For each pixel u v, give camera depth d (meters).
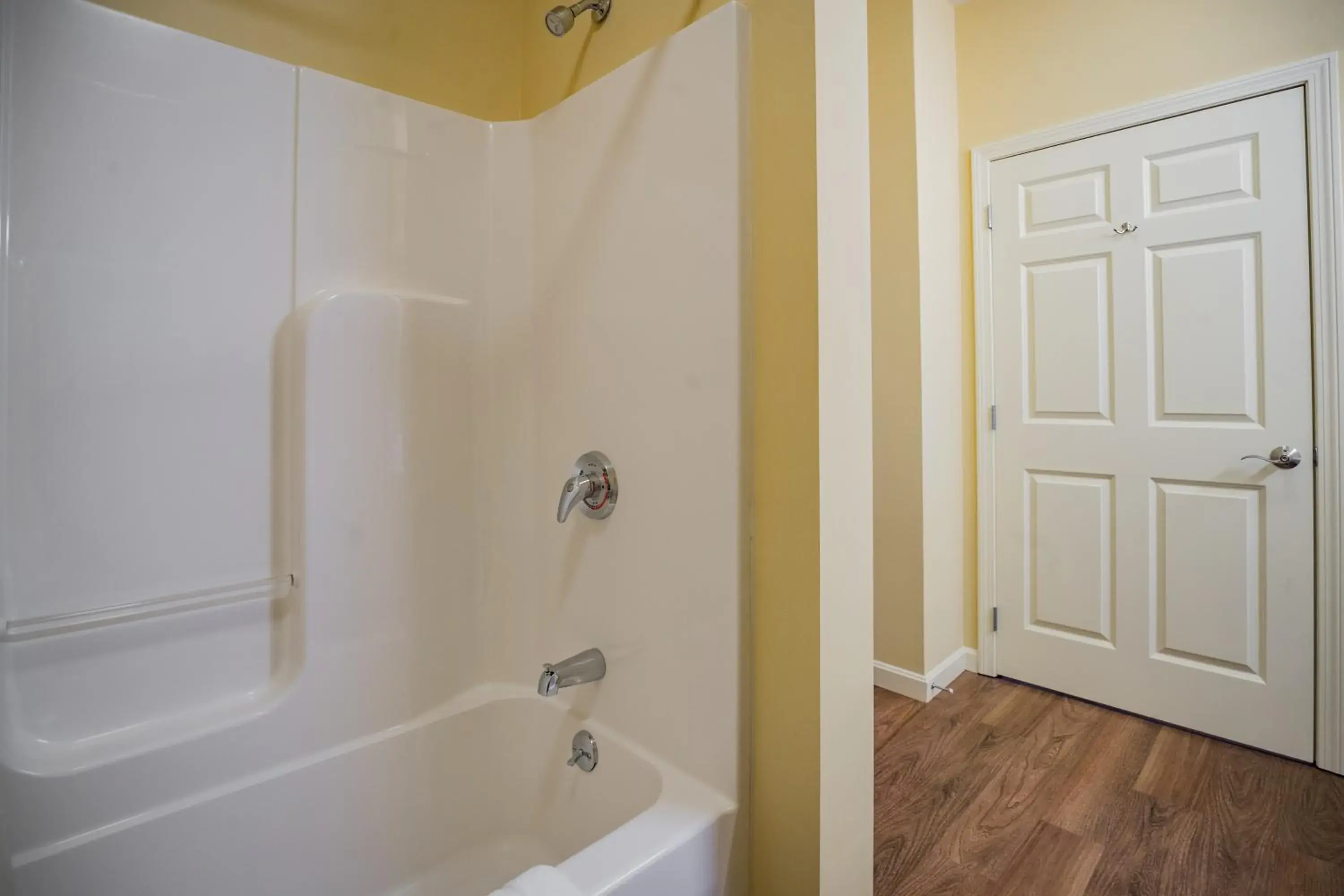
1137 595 2.01
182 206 1.01
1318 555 1.70
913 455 2.15
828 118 0.88
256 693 1.07
